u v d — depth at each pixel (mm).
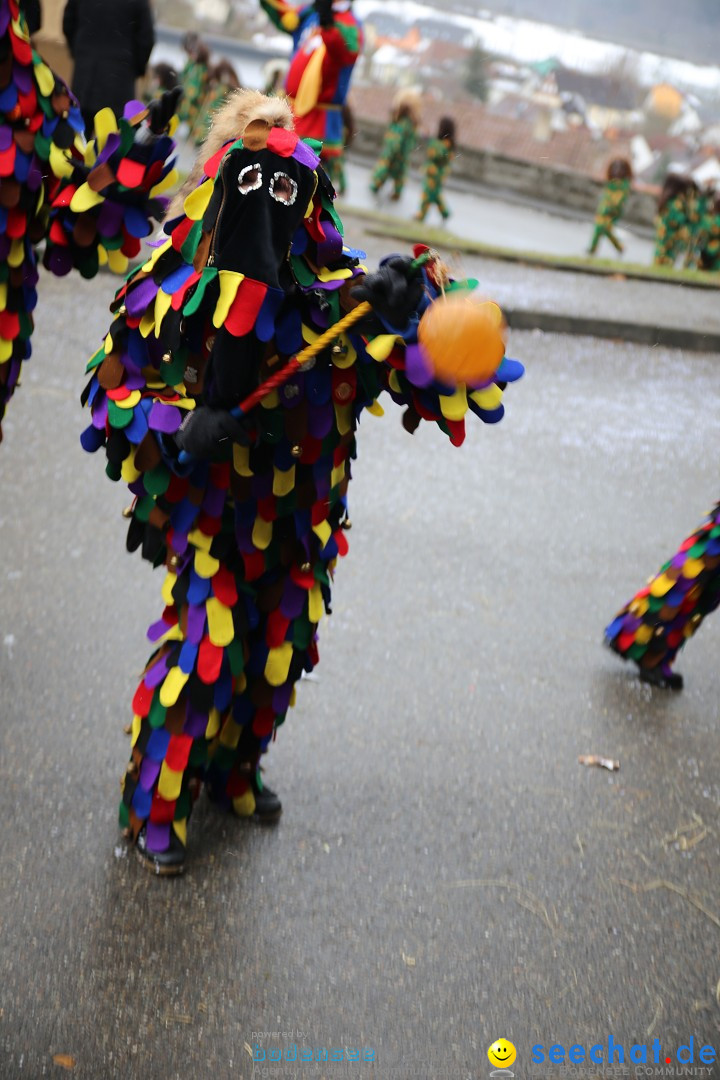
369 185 20703
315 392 2676
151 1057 2537
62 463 5520
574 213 23750
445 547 5277
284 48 50094
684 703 4301
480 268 11844
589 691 4262
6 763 3373
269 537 2840
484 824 3430
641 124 60469
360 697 3979
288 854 3188
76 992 2666
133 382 2748
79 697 3730
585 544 5582
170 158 3125
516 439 7008
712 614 5078
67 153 3457
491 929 3033
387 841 3295
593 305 10625
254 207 2393
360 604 4613
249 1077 2521
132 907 2924
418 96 18953
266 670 3027
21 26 3338
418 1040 2674
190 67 19391
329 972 2822
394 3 65000
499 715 4008
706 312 11297
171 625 3029
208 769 3254
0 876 2967
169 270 2660
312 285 2572
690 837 3518
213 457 2629
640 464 6941
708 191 19719
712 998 2916
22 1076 2449
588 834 3459
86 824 3186
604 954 3008
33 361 6824
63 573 4504
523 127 38656
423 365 2422
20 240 3451
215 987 2732
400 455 6363
